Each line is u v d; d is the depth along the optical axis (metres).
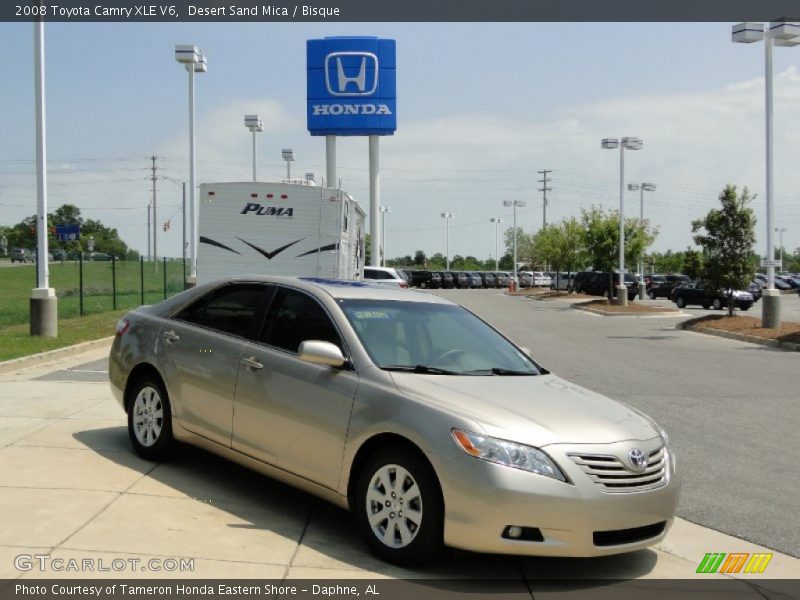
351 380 5.64
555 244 56.59
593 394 6.11
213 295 7.07
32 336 17.22
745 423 10.55
